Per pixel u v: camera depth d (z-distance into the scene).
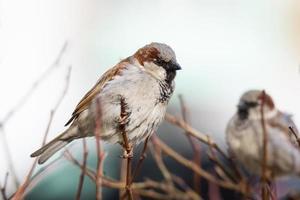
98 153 5.75
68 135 8.16
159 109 7.87
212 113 13.73
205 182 10.17
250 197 6.66
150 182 7.92
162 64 7.86
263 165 6.09
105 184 7.03
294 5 17.97
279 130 7.41
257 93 7.67
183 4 17.70
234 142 7.57
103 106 7.81
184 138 11.52
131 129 7.74
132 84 7.76
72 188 10.34
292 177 7.37
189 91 14.49
